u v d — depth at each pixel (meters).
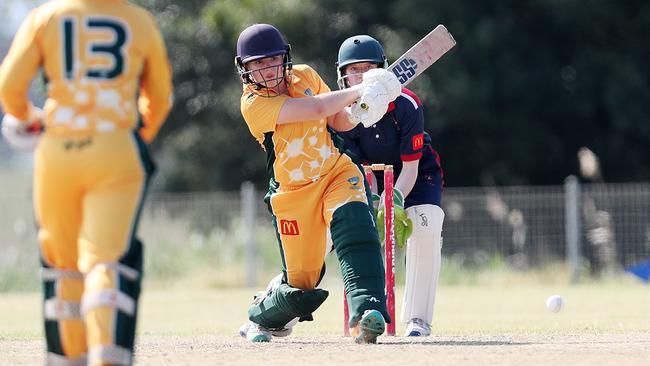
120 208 17.97
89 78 18.17
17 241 74.81
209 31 90.12
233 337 31.44
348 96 25.31
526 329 34.03
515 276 72.69
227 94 88.81
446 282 72.44
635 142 92.69
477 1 86.50
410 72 29.33
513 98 88.75
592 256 73.19
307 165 26.25
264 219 76.00
